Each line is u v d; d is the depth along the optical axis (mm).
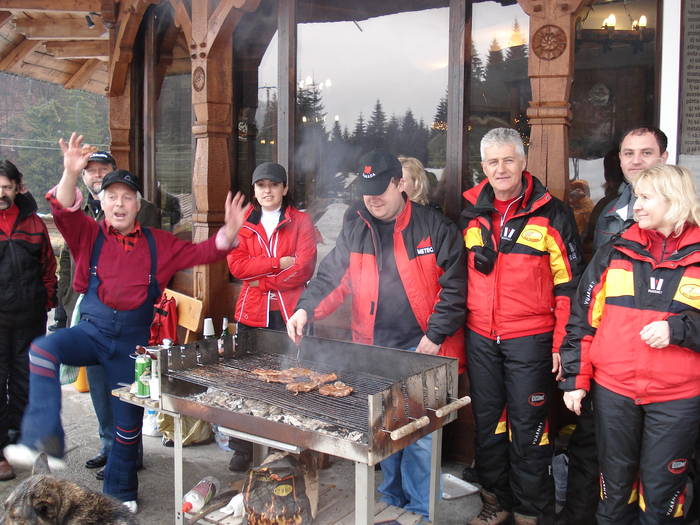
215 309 4672
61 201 2980
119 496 3287
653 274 2367
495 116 3846
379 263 3096
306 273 3723
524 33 3707
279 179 3674
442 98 4172
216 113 4547
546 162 3281
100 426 3912
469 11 3803
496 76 3811
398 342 3150
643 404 2393
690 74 3410
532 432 2898
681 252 2307
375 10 4352
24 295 3859
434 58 4180
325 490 3156
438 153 4223
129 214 3162
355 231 3188
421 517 2949
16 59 8102
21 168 20531
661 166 2355
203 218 4590
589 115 3699
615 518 2535
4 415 3822
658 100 3500
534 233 2807
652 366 2350
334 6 4480
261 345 3406
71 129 22016
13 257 3826
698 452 2822
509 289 2855
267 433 2516
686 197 2271
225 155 4641
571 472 2977
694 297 2271
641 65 3557
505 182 2768
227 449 4133
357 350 3029
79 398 5219
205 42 4469
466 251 3000
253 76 4930
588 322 2564
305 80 4609
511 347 2881
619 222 2859
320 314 3195
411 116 4297
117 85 6195
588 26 3643
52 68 9164
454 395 2705
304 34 4590
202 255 3252
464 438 3816
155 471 3824
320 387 2775
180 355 3002
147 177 6176
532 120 3299
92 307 3205
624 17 3557
